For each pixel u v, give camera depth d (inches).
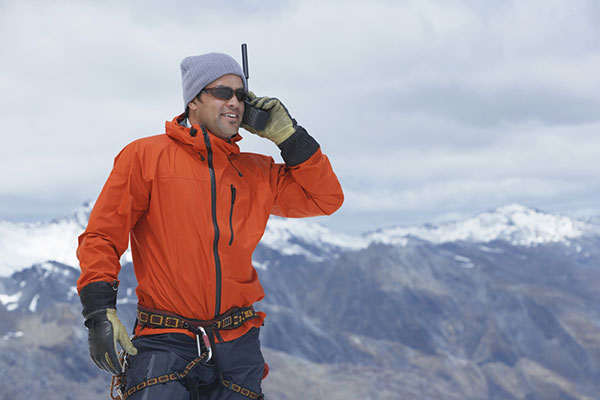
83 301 95.3
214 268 101.7
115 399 99.0
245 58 116.1
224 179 106.0
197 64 108.5
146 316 102.3
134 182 102.3
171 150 105.0
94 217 99.9
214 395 103.9
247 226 107.7
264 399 108.9
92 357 94.1
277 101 116.2
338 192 123.8
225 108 109.0
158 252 102.7
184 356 99.7
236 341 103.9
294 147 116.6
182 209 102.2
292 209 126.4
